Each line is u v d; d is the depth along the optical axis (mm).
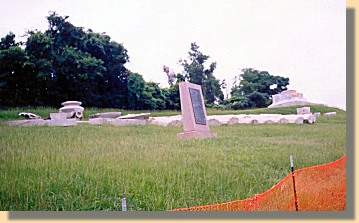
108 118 12922
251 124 13414
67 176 8008
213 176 8531
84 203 7477
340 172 9180
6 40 12156
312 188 8648
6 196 7492
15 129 10828
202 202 7844
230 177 8586
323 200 8539
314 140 10836
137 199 7699
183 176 8422
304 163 9312
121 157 9055
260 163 9328
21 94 12266
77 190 7719
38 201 7430
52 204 7430
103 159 8844
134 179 8164
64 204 7438
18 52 12070
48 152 9000
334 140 10547
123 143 10320
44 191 7605
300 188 8578
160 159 9141
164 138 11242
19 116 11891
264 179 8609
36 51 12398
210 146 10523
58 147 9438
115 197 7648
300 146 10398
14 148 9086
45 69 12414
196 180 8367
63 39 12875
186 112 11688
